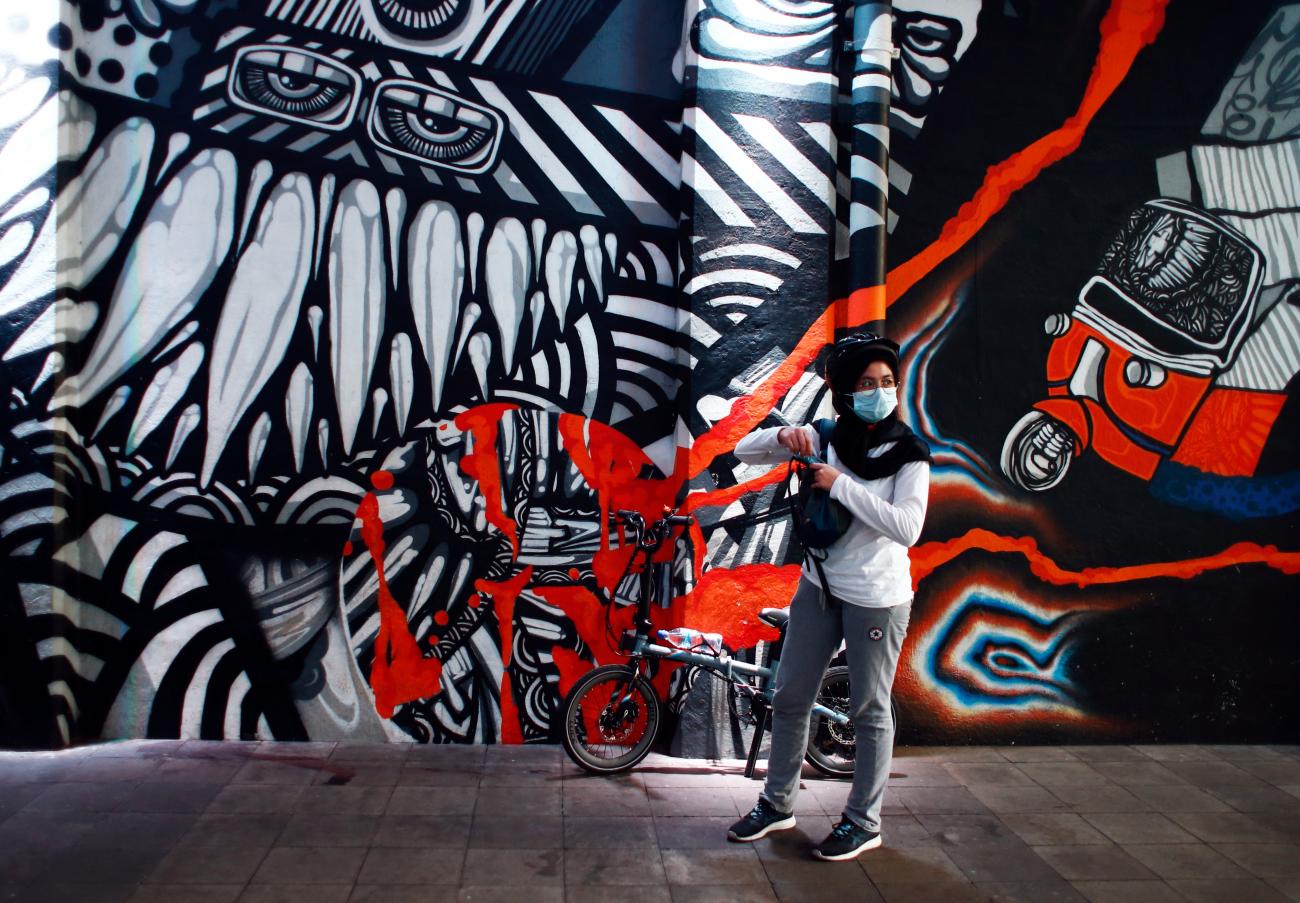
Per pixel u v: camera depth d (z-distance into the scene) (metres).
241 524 4.13
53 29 3.87
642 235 4.34
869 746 3.43
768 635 4.26
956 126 4.45
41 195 3.88
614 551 4.36
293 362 4.14
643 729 4.11
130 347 4.05
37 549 3.92
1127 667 4.60
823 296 4.28
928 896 3.16
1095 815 3.83
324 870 3.15
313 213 4.14
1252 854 3.52
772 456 3.70
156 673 4.12
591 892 3.10
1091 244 4.53
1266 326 4.60
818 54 4.27
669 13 4.33
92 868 3.10
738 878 3.23
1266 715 4.65
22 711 3.96
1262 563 4.64
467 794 3.79
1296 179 4.59
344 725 4.23
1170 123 4.54
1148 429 4.57
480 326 4.26
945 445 4.47
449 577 4.27
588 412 4.33
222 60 4.06
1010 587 4.53
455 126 4.21
